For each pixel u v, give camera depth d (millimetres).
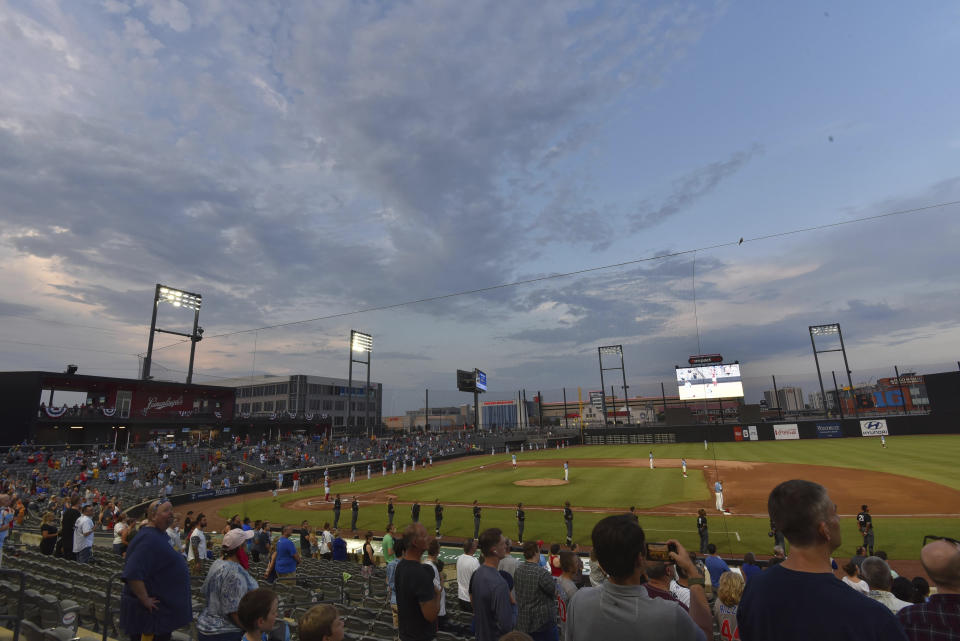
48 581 8617
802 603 2402
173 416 58938
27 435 45031
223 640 4656
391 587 9844
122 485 39125
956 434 62031
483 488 38625
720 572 10391
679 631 2625
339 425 97562
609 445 83062
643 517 25844
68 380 49156
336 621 3406
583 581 9430
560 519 26266
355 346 90688
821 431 70500
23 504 25750
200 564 13625
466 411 157250
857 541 19906
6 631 6617
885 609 2283
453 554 20797
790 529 2619
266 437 70625
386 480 48250
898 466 38375
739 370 82188
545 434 91188
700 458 52562
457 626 8789
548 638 5383
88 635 7660
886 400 97125
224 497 41625
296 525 28047
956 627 2922
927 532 20391
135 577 4906
